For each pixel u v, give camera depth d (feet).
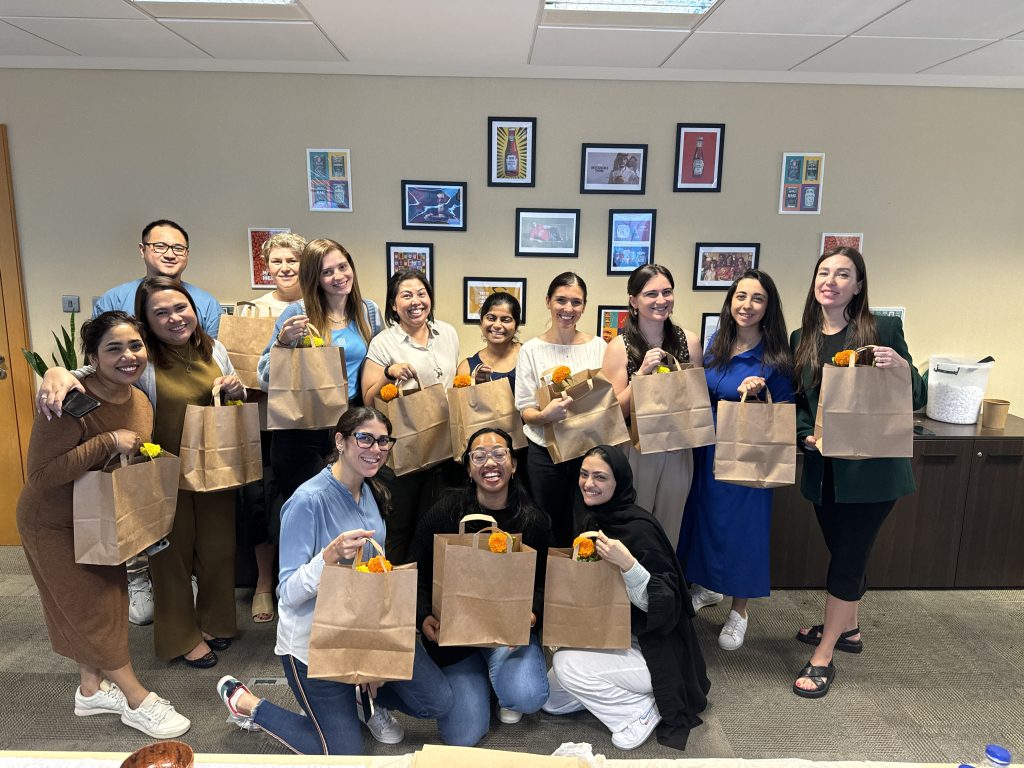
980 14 7.49
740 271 10.65
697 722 6.98
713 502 8.16
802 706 7.45
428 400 8.00
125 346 6.11
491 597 6.11
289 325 7.47
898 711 7.37
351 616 5.31
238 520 9.34
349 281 8.38
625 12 7.74
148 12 7.82
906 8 7.33
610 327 10.77
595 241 10.52
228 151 10.14
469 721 6.58
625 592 6.46
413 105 10.05
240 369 9.01
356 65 9.84
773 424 7.38
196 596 9.02
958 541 9.82
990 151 10.39
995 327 10.93
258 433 7.61
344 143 10.15
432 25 8.08
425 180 10.26
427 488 8.82
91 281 10.48
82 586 6.43
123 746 6.72
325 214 10.36
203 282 10.53
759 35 8.31
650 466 8.22
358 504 6.03
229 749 6.69
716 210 10.47
